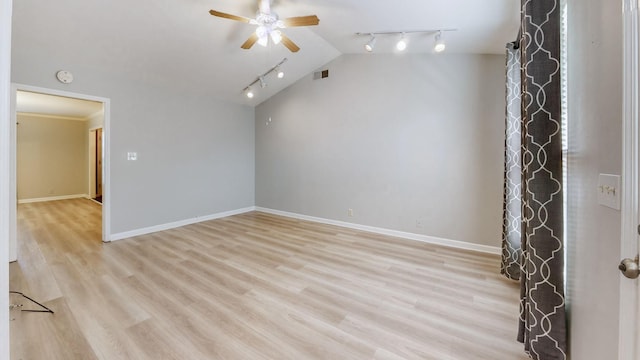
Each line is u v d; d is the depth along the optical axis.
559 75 1.37
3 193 0.57
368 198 4.22
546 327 1.38
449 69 3.49
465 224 3.46
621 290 0.85
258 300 2.20
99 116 6.59
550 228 1.38
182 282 2.50
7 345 0.60
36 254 3.17
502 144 3.23
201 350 1.63
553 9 1.38
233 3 2.82
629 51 0.80
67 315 1.97
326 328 1.85
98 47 3.17
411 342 1.72
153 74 3.93
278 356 1.59
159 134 4.25
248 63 4.17
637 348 0.79
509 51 2.55
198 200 4.84
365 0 2.57
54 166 6.98
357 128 4.27
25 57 2.96
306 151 4.94
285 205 5.34
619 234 0.89
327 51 4.18
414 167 3.78
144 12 2.82
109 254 3.20
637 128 0.79
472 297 2.26
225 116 5.24
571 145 1.27
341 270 2.78
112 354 1.59
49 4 2.52
